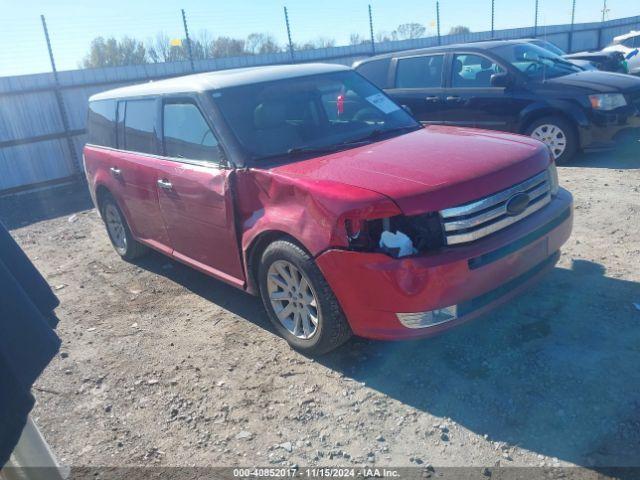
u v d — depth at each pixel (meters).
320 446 2.96
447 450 2.80
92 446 3.22
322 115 4.49
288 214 3.49
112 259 6.54
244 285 4.16
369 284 3.10
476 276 3.10
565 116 7.84
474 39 19.67
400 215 3.07
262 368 3.74
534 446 2.75
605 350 3.40
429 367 3.48
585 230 5.36
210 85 4.37
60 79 12.40
